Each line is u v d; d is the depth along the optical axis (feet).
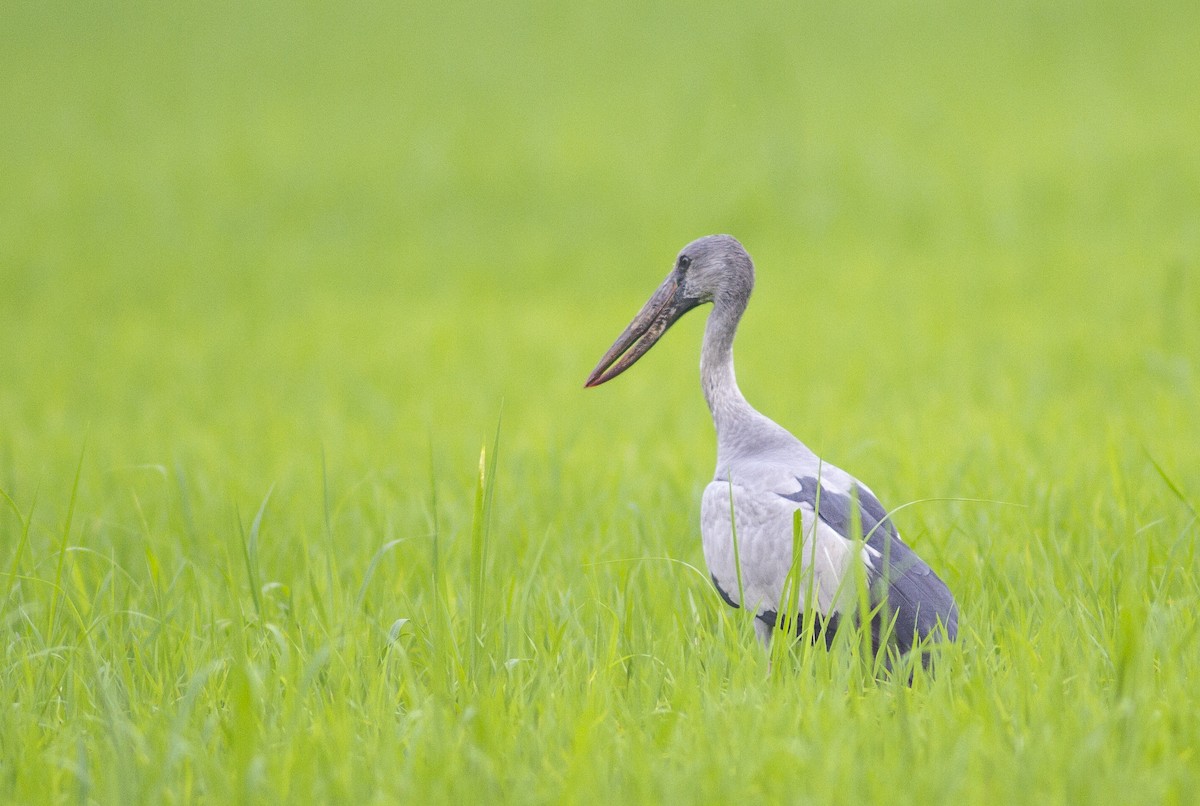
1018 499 31.73
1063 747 17.98
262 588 27.99
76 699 22.35
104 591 27.20
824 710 19.61
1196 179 102.01
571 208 114.83
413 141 137.80
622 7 192.44
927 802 16.94
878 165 116.16
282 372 66.44
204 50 185.37
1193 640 21.53
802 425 45.34
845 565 23.73
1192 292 68.80
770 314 73.26
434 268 98.94
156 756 19.38
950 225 98.68
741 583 23.80
